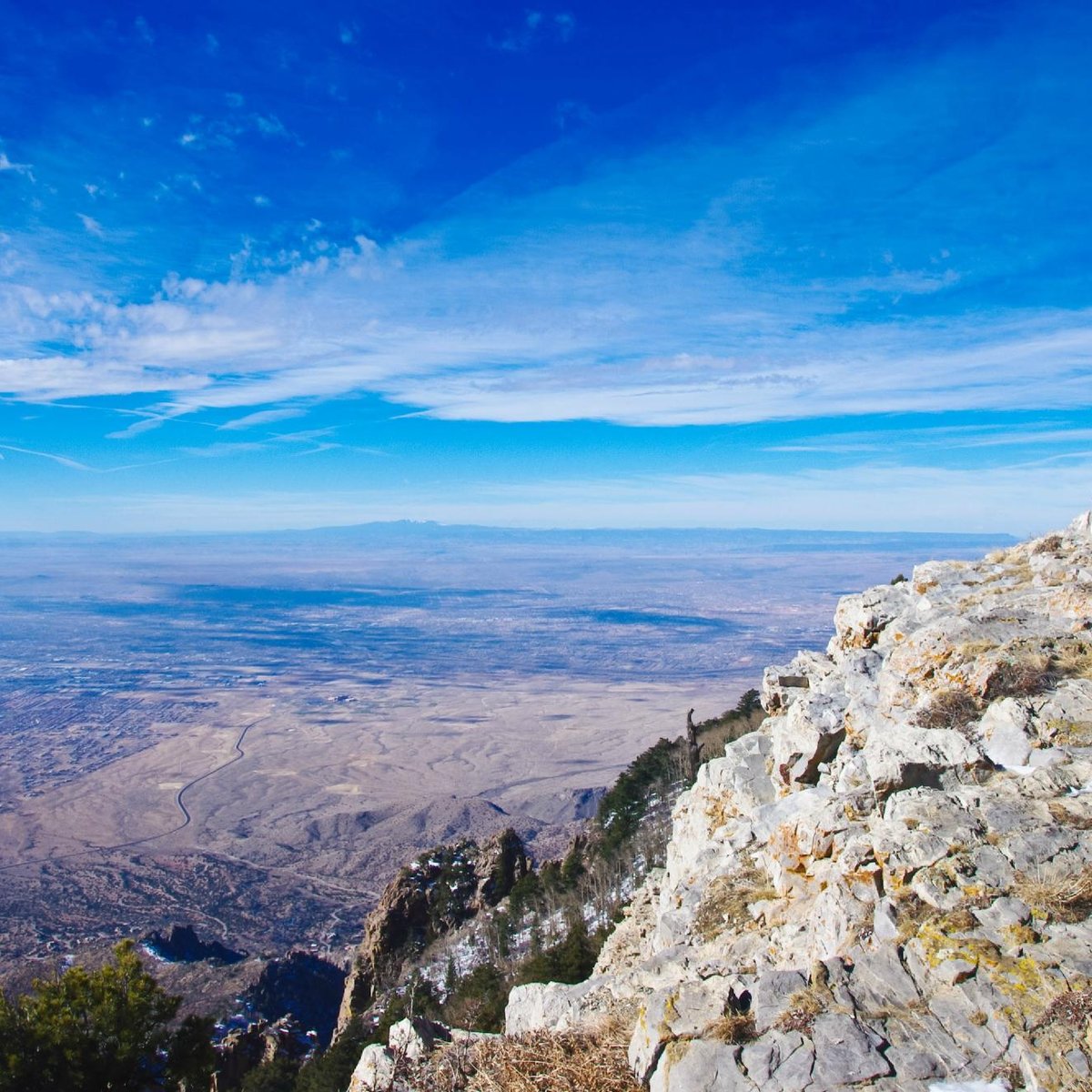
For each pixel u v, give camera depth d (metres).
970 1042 9.63
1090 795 13.27
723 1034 10.41
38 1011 23.22
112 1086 23.48
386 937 74.56
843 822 15.05
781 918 14.94
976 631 19.02
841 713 20.70
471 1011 48.19
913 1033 9.89
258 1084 51.00
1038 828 12.55
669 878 26.31
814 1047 9.87
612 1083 11.16
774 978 11.23
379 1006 62.12
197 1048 25.41
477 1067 12.77
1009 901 11.38
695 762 78.38
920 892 11.99
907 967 10.98
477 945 65.56
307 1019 82.94
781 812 19.03
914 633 20.66
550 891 67.88
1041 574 22.42
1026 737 15.09
